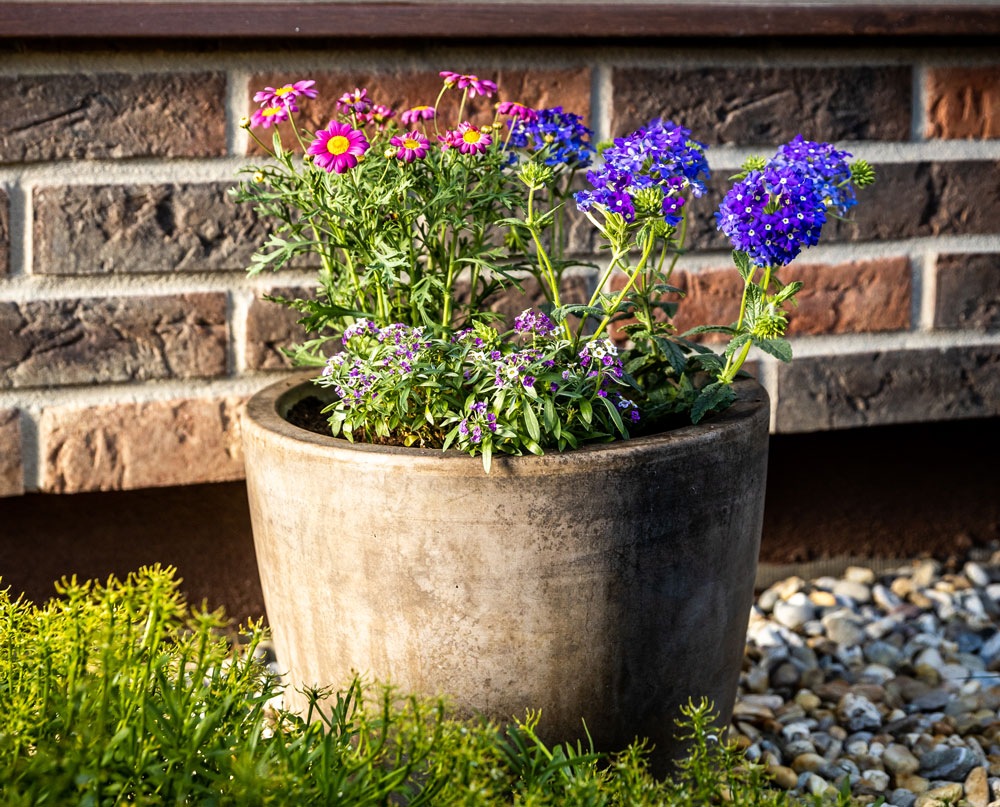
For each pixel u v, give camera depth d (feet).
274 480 4.29
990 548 7.32
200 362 5.89
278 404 4.82
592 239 6.16
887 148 6.45
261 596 6.33
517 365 4.03
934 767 5.09
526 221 4.61
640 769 3.81
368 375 4.21
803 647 6.24
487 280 6.01
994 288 6.71
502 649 4.06
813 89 6.28
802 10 6.03
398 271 4.67
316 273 5.98
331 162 4.26
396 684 4.18
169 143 5.67
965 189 6.56
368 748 3.54
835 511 7.11
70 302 5.68
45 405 5.76
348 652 4.26
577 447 4.00
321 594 4.25
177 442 5.93
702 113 6.18
